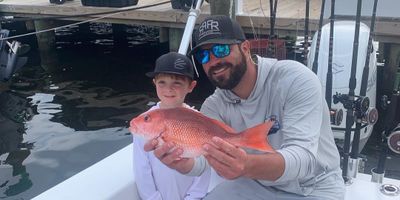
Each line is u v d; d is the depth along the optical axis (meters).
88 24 11.66
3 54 6.91
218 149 1.38
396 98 2.39
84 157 4.95
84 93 7.21
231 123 1.97
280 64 1.88
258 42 3.04
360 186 2.31
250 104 1.90
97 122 5.97
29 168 4.70
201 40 1.76
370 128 3.75
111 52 9.67
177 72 1.98
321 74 3.66
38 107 6.59
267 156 1.50
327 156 1.92
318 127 1.72
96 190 2.00
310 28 5.65
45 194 1.97
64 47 10.15
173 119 1.47
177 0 7.41
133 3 7.92
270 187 1.97
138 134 1.51
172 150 1.48
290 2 7.86
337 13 4.64
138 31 11.28
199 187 2.14
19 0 9.29
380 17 5.49
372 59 4.09
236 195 2.00
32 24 10.14
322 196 1.90
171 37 7.56
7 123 5.99
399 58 5.37
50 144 5.31
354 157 2.37
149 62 8.88
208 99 2.06
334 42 3.81
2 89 7.41
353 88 2.38
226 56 1.73
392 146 2.25
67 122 5.99
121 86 7.52
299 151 1.61
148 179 2.07
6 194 4.19
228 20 1.75
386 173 4.18
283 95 1.81
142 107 6.54
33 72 8.39
